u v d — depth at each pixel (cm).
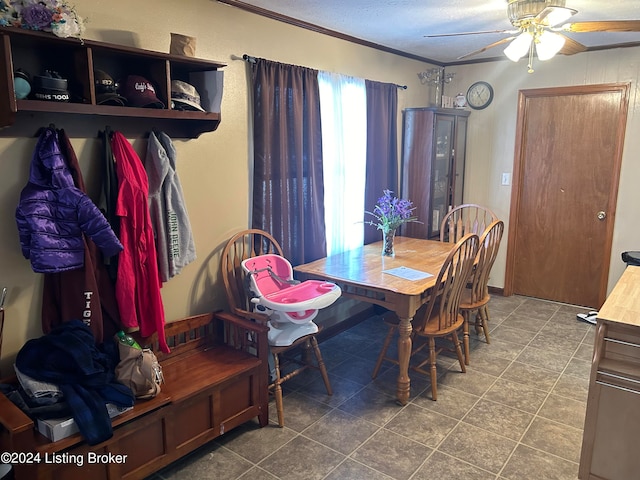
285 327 279
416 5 288
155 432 211
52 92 188
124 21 230
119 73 230
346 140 378
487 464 231
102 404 189
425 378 318
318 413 276
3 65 175
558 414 274
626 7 291
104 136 224
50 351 193
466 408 281
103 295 225
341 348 370
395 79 430
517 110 461
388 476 223
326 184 365
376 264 335
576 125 435
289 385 309
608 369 197
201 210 279
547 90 442
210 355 262
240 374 244
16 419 169
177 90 238
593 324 411
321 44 345
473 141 491
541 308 453
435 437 253
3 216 202
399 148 452
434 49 420
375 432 257
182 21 255
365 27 341
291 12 302
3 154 200
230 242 285
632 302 215
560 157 448
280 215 318
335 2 282
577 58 425
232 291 287
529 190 468
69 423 182
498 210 486
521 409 280
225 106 283
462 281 304
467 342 338
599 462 206
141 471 206
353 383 313
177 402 215
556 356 350
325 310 385
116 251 213
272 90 303
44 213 197
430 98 480
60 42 190
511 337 385
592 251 445
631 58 402
